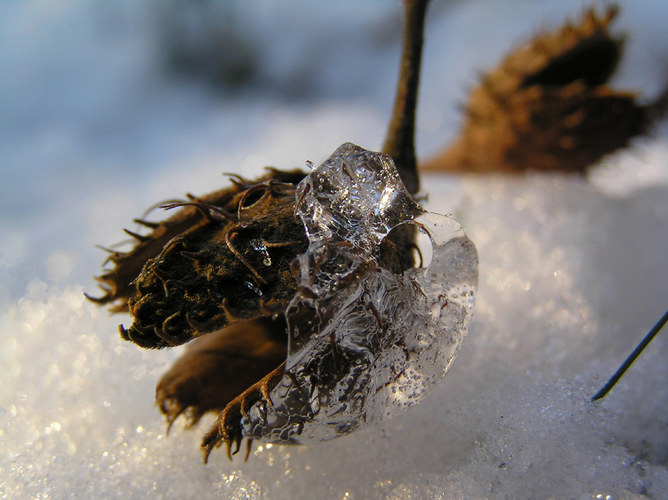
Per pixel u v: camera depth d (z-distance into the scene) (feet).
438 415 0.38
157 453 0.38
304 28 1.00
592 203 0.53
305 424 0.33
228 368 0.36
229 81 0.96
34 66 0.94
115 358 0.41
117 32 0.98
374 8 1.00
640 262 0.47
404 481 0.36
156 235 0.36
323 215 0.33
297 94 0.96
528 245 0.49
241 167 0.73
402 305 0.33
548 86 0.51
